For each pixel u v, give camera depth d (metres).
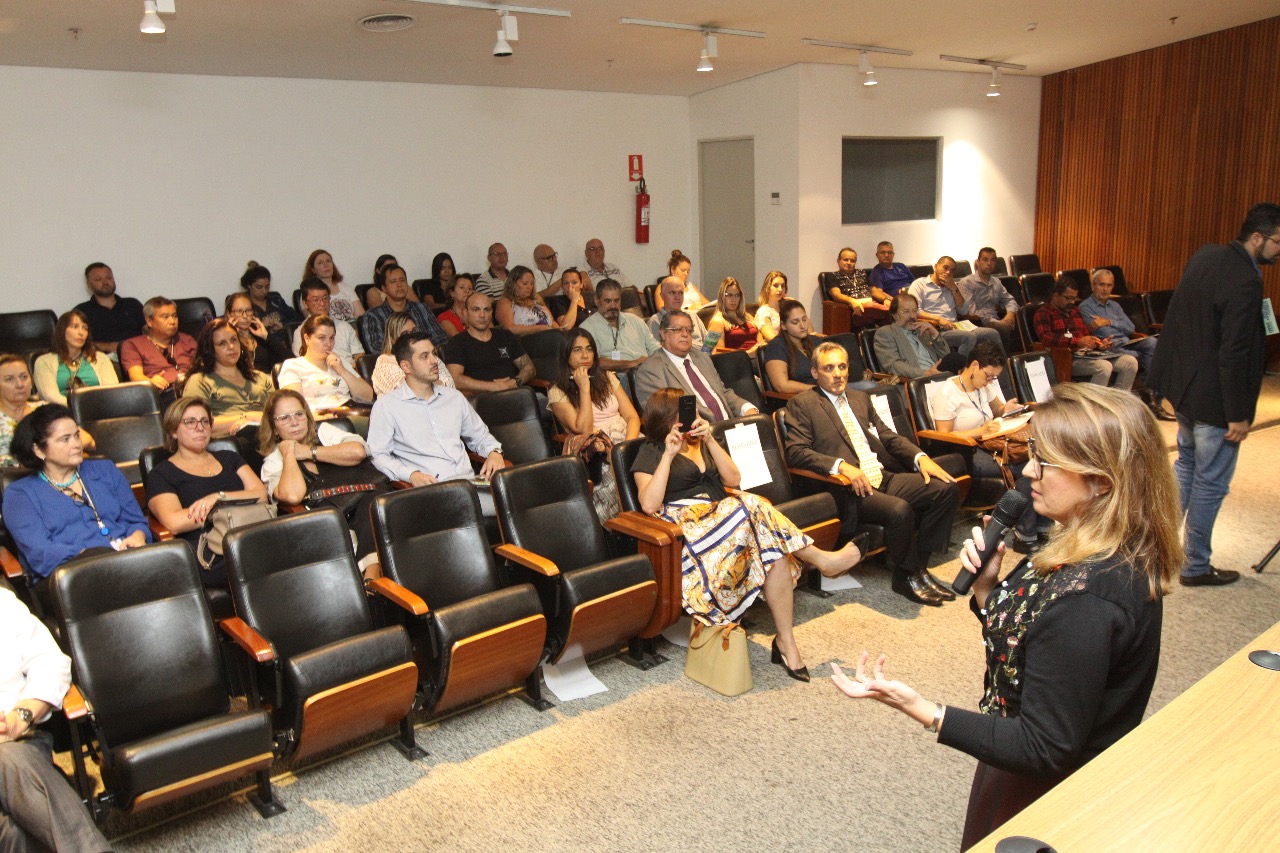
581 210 8.79
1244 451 5.95
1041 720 1.28
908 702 1.38
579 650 3.12
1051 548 1.35
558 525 3.26
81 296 6.48
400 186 7.72
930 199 9.55
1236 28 8.52
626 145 8.98
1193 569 3.92
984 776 1.55
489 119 8.09
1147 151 9.40
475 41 6.44
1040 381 5.20
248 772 2.38
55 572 2.38
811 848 2.32
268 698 2.56
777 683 3.19
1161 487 1.29
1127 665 1.31
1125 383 7.23
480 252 8.23
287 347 6.11
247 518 3.00
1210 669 3.20
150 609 2.47
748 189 8.95
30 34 5.41
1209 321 3.57
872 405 4.32
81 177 6.39
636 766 2.69
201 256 6.91
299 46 6.19
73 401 3.88
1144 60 9.27
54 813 2.04
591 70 7.71
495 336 5.30
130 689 2.39
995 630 1.42
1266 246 3.45
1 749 2.06
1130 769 1.20
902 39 7.58
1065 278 7.46
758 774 2.64
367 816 2.47
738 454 3.82
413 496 2.98
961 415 4.59
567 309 7.44
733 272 9.30
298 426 3.51
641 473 3.38
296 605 2.69
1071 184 10.10
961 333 7.59
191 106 6.73
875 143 8.99
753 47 7.34
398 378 4.60
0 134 6.08
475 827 2.42
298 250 7.32
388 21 5.70
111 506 3.15
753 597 3.13
